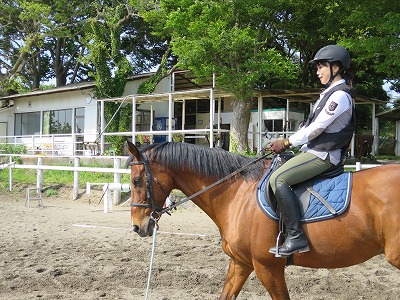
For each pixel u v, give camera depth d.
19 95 24.83
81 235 8.20
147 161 3.94
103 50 21.45
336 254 3.32
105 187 11.62
